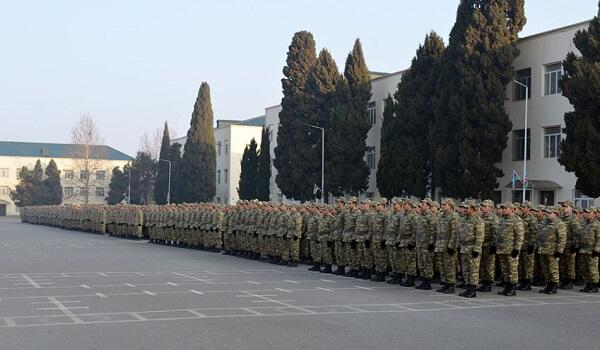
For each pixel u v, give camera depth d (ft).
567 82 101.60
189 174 243.40
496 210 59.98
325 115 171.94
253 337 34.24
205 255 95.50
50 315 40.63
